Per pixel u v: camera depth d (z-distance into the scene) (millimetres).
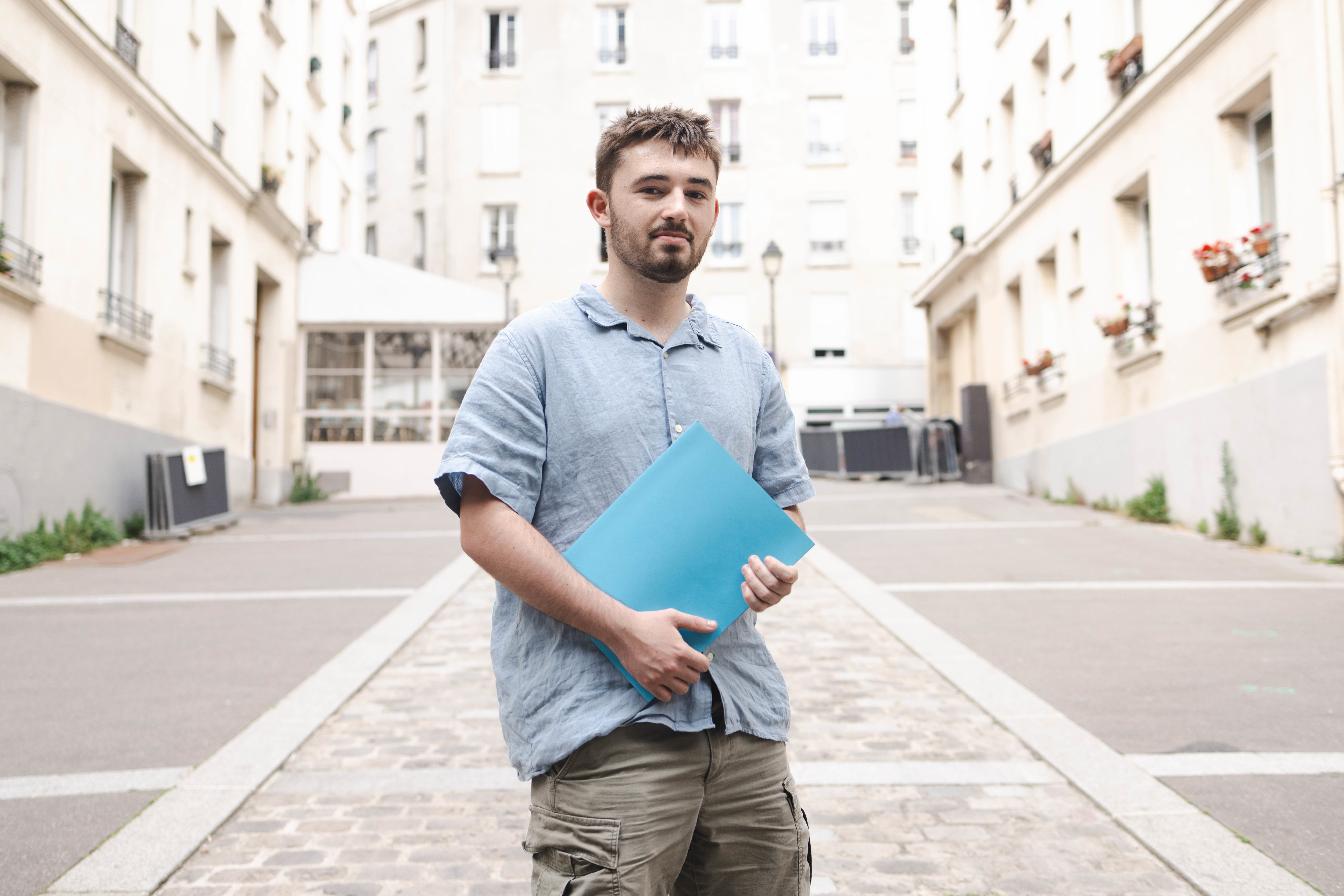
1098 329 14219
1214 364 10961
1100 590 7766
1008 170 18719
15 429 10086
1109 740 4277
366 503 19109
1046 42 16281
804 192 31406
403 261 33031
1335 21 8719
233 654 6051
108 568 9516
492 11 32375
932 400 24156
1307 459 9180
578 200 31594
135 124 12984
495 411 1638
